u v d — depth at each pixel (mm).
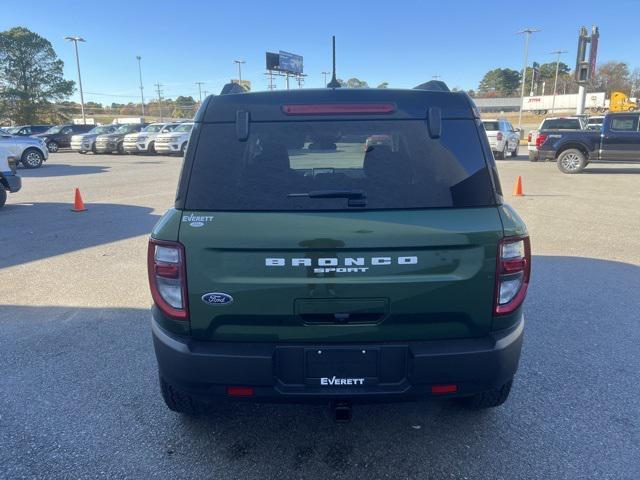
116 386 3881
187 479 2871
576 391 3762
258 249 2562
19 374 4074
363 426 3369
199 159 2734
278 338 2646
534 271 6707
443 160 2717
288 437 3256
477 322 2676
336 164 2773
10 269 6965
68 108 76562
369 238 2551
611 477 2854
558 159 18906
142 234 8984
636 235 8758
